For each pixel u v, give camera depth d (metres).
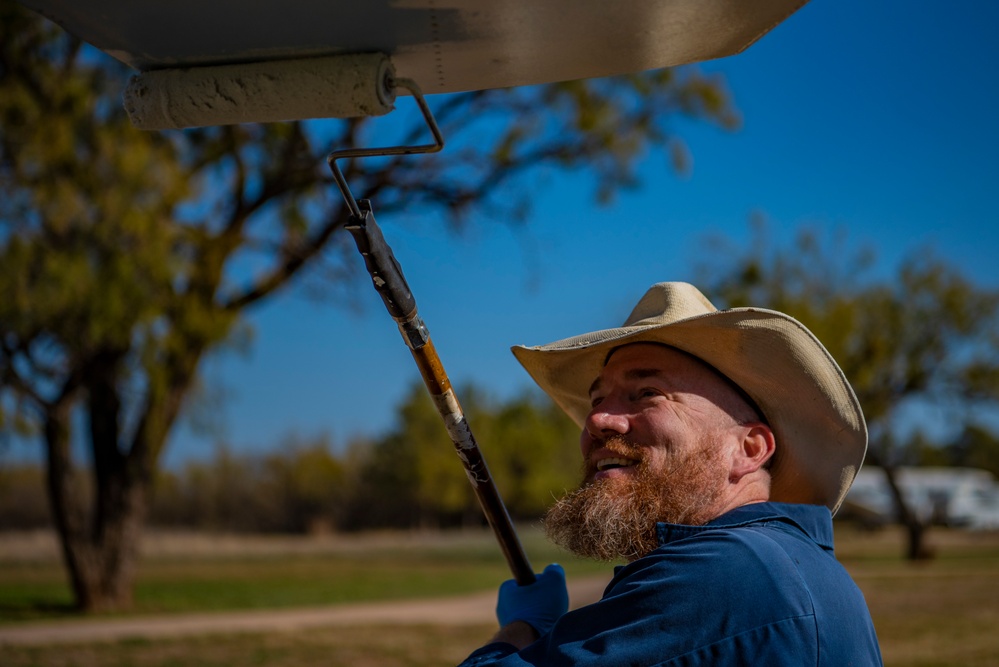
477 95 13.38
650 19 1.67
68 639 10.81
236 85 1.69
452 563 29.66
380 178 13.77
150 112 1.73
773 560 1.77
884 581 17.81
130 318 12.54
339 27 1.62
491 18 1.63
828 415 2.12
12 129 11.88
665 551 1.83
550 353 2.44
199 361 14.75
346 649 10.01
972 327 24.98
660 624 1.74
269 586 19.75
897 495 27.19
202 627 12.27
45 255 12.31
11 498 42.75
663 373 2.10
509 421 47.28
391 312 1.98
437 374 2.08
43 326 12.95
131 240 12.54
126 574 15.52
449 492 48.66
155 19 1.57
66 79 12.14
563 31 1.70
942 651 9.04
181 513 54.16
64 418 15.09
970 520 42.44
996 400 25.05
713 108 13.66
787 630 1.72
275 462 55.28
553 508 2.11
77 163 12.15
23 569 25.42
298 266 14.43
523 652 1.85
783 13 1.66
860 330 24.72
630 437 2.07
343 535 54.69
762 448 2.11
